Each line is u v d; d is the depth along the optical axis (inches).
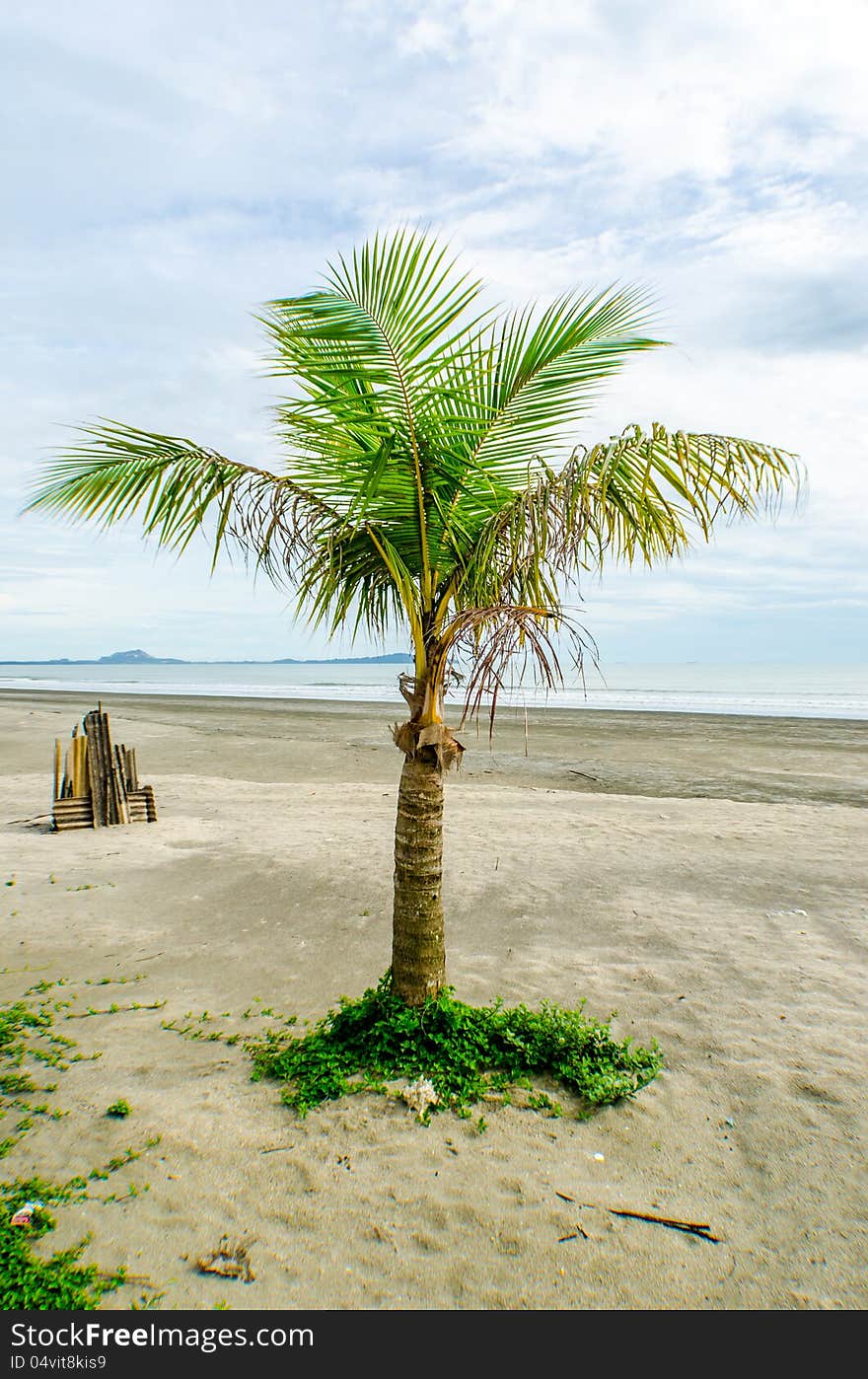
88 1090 148.7
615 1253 109.7
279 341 131.6
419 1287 103.6
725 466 128.3
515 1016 169.5
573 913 263.0
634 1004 191.9
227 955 223.5
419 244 119.5
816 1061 163.0
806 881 303.0
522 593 145.1
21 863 318.7
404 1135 136.3
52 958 219.1
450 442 137.0
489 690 132.0
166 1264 106.0
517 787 563.2
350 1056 157.3
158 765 666.2
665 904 273.7
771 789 570.6
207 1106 144.3
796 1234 113.7
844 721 1161.4
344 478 146.5
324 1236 111.8
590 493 128.7
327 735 916.6
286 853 339.0
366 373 126.5
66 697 1806.1
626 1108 145.8
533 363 132.5
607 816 438.0
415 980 163.0
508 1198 120.6
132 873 307.4
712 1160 130.6
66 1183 121.5
